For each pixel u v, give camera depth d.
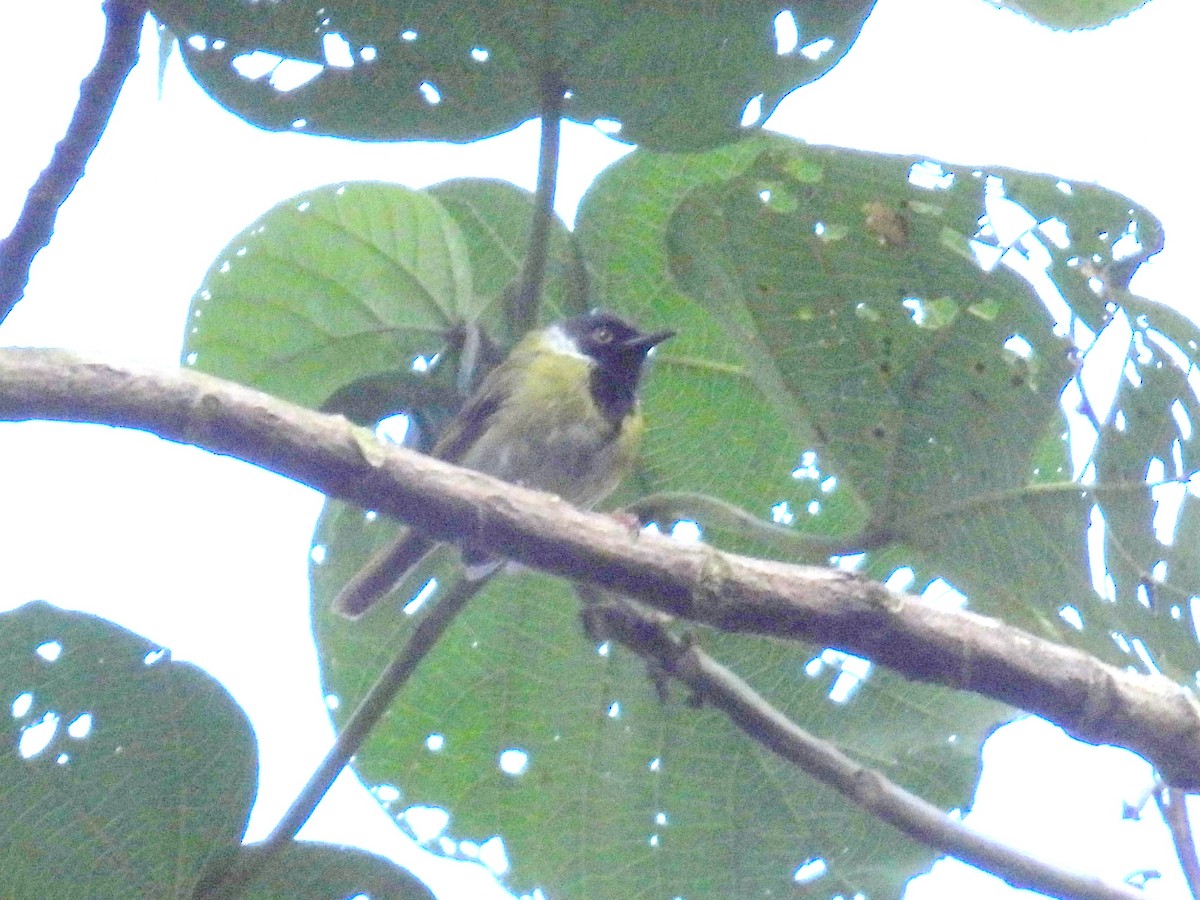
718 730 8.64
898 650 5.48
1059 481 7.20
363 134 6.59
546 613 8.69
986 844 6.50
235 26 6.16
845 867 8.60
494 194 8.26
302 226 8.16
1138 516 6.62
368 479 5.17
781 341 6.76
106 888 6.69
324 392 8.62
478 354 8.06
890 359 6.68
